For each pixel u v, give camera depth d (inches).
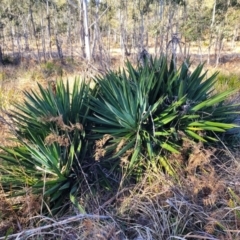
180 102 119.9
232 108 146.9
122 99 126.0
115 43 1186.0
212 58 741.3
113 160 124.9
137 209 103.0
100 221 98.7
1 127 146.6
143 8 829.8
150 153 117.5
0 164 120.3
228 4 827.4
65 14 1194.0
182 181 112.3
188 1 816.3
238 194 103.9
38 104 134.3
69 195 113.2
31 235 90.7
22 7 1094.4
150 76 128.9
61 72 385.7
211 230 86.7
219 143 137.8
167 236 91.1
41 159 115.5
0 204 100.8
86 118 131.9
